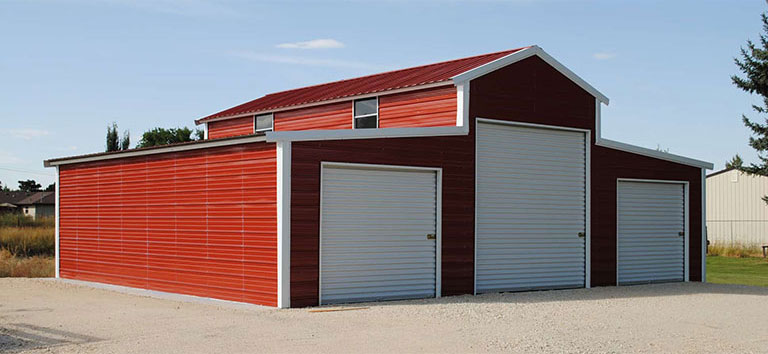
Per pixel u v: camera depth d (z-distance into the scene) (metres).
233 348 9.20
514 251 16.61
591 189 18.09
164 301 13.99
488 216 16.17
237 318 11.69
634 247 19.12
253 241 13.52
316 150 13.35
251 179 13.62
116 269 17.16
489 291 16.11
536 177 17.12
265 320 11.48
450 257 15.28
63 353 8.85
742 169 37.41
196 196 14.90
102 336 10.02
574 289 17.34
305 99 20.41
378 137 14.19
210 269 14.49
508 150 16.62
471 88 15.91
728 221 41.38
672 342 10.18
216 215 14.38
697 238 20.55
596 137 18.22
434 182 15.18
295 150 13.11
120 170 17.14
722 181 41.97
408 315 12.16
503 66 16.48
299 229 13.11
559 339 10.14
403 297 14.58
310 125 19.89
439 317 11.98
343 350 9.14
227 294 14.08
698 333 10.98
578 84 17.94
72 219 18.75
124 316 11.89
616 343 9.99
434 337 10.11
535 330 10.86
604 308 13.62
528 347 9.53
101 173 17.77
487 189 16.17
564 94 17.66
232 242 13.99
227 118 22.77
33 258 27.20
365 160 13.97
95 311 12.52
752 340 10.46
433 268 15.07
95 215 17.92
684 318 12.54
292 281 13.01
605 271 18.28
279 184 12.97
